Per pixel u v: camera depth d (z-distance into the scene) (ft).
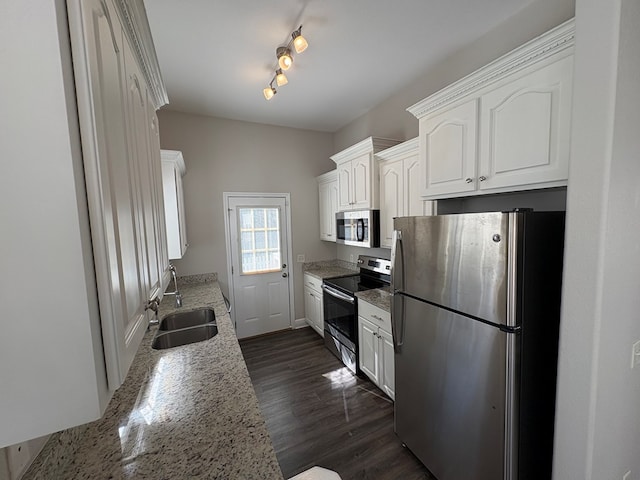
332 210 12.22
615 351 3.52
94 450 2.91
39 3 1.29
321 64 7.69
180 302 8.00
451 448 4.82
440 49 7.11
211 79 8.30
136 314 2.36
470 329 4.31
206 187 11.37
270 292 12.83
